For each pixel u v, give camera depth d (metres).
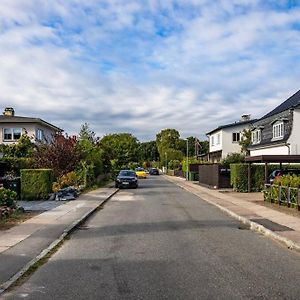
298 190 17.62
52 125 47.84
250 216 16.11
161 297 6.34
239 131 55.31
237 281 7.25
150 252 9.77
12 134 43.69
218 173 34.78
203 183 43.06
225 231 13.16
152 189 36.22
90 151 38.41
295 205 18.16
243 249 10.22
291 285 7.01
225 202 22.34
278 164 30.31
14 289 6.86
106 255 9.49
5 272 7.82
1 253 9.52
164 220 15.73
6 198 16.41
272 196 21.23
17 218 15.52
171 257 9.23
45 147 30.34
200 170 45.69
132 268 8.22
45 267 8.41
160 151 120.75
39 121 43.81
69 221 14.77
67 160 29.89
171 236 12.05
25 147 37.69
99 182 40.47
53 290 6.78
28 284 7.16
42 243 10.75
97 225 14.52
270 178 27.55
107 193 29.39
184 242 11.09
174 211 18.88
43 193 22.83
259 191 30.06
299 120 33.88
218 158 57.50
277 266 8.42
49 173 23.50
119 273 7.84
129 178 37.06
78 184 32.03
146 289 6.76
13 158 31.22
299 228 13.02
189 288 6.80
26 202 21.89
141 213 18.05
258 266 8.41
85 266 8.46
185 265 8.46
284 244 10.91
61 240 11.30
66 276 7.68
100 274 7.78
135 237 11.90
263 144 39.09
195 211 18.94
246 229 13.65
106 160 48.03
